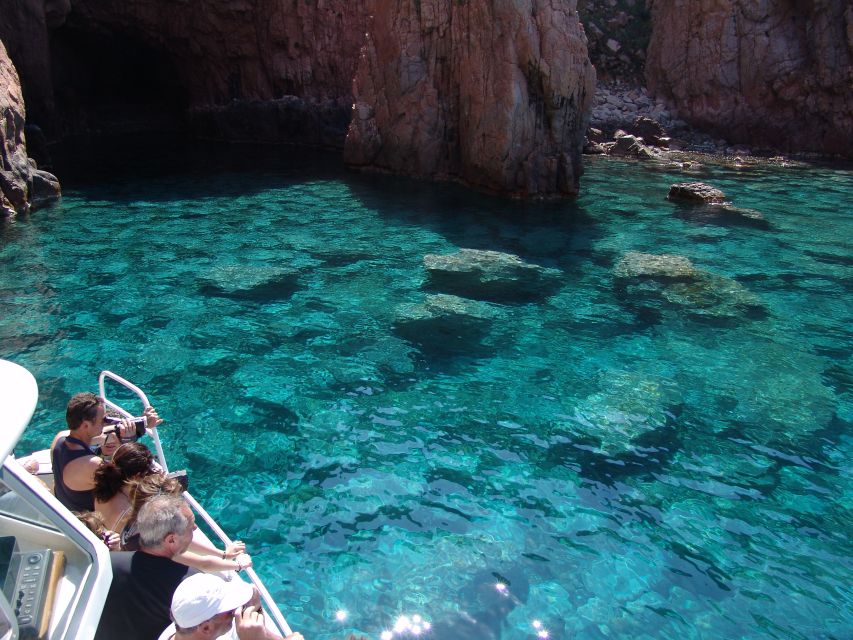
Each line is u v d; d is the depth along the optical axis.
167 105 30.81
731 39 27.12
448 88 19.84
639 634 5.11
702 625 5.21
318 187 19.05
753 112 26.91
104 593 3.54
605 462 7.16
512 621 5.19
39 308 10.47
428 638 5.01
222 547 5.79
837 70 25.03
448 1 19.34
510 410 8.09
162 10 26.84
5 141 15.55
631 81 30.23
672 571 5.74
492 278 12.25
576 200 18.25
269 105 26.62
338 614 5.18
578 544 6.02
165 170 20.95
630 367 9.22
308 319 10.39
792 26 26.27
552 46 17.45
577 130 18.44
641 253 13.80
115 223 14.98
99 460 4.89
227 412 7.88
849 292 12.09
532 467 7.05
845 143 25.19
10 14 21.75
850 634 5.17
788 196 19.20
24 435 7.30
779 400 8.48
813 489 6.84
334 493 6.57
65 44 27.83
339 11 25.77
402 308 10.88
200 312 10.52
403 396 8.34
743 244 14.68
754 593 5.54
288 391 8.37
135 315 10.34
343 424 7.71
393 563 5.71
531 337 10.02
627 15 30.47
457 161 20.08
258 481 6.70
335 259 13.03
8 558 3.26
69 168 20.62
